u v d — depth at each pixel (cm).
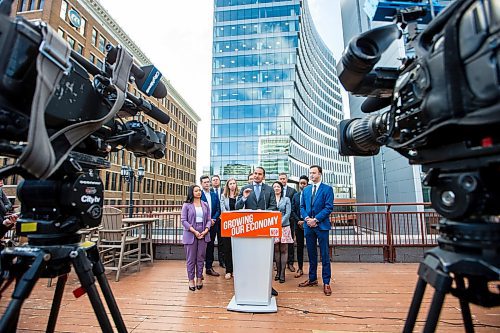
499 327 234
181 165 4497
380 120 132
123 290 348
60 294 146
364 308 283
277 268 396
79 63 121
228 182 484
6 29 86
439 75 85
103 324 117
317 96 4600
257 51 3114
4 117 89
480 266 81
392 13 131
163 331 234
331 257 509
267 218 289
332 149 5128
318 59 4819
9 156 106
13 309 92
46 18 1708
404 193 1194
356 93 136
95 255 129
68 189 114
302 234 417
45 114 99
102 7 2186
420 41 105
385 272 430
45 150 87
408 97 106
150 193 3344
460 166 89
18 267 109
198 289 352
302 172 3516
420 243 507
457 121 77
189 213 363
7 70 86
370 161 1638
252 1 3212
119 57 129
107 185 2403
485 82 70
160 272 439
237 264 292
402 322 249
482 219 85
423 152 106
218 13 3250
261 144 2959
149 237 507
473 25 75
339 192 5053
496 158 77
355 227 530
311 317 261
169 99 4000
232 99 3077
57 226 115
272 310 273
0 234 250
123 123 153
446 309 274
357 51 110
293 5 3136
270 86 3028
